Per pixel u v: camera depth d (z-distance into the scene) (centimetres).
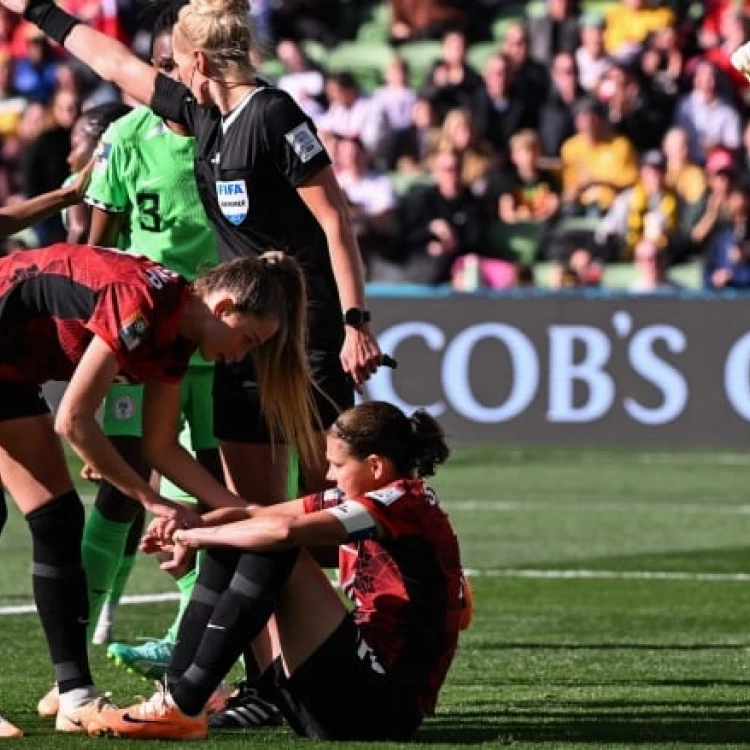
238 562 1836
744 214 6166
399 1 7462
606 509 4541
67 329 1825
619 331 5553
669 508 4566
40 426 1897
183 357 1861
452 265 6356
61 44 2253
